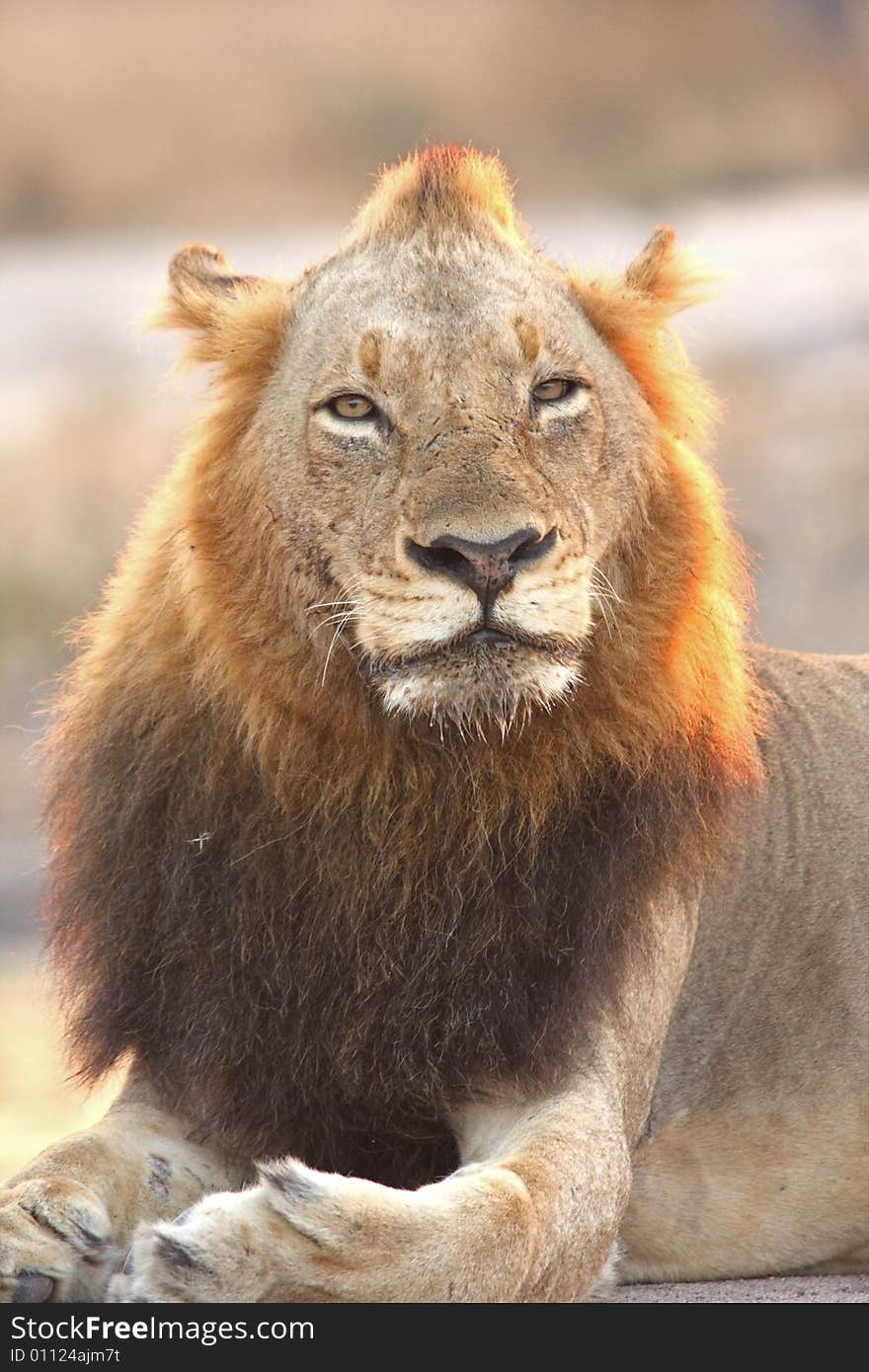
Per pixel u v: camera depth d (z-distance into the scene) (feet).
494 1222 26.30
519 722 29.37
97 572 98.32
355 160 215.31
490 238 31.14
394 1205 25.72
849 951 35.09
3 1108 48.26
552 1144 28.53
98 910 30.83
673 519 31.32
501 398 29.58
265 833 29.66
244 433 30.83
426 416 29.32
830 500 100.53
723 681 31.32
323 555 29.63
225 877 29.76
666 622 30.63
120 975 30.66
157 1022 30.53
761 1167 34.42
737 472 103.86
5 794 78.13
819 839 35.81
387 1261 25.39
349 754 29.53
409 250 30.71
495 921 29.55
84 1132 30.35
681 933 33.50
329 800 29.50
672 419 32.48
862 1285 32.83
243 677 29.76
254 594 30.01
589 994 29.94
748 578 32.73
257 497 30.27
